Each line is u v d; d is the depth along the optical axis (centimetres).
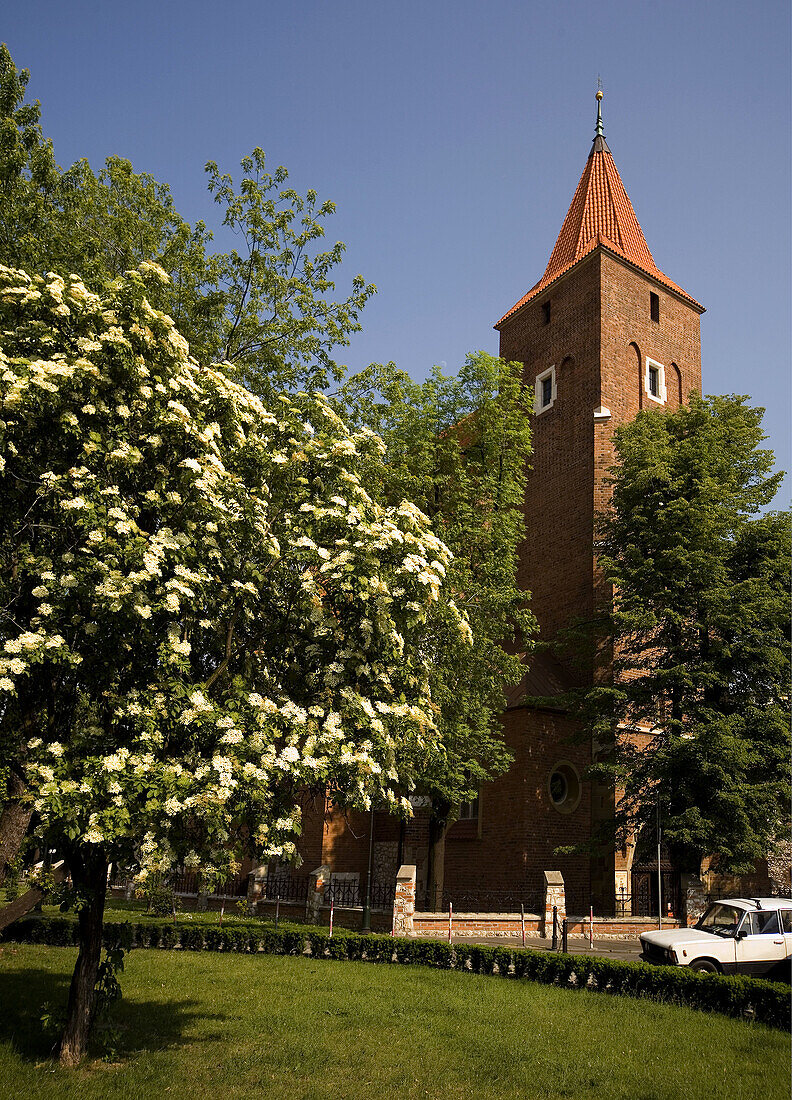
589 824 2594
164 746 807
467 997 1277
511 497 2341
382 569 889
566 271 3288
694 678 2167
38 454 837
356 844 2853
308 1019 1108
